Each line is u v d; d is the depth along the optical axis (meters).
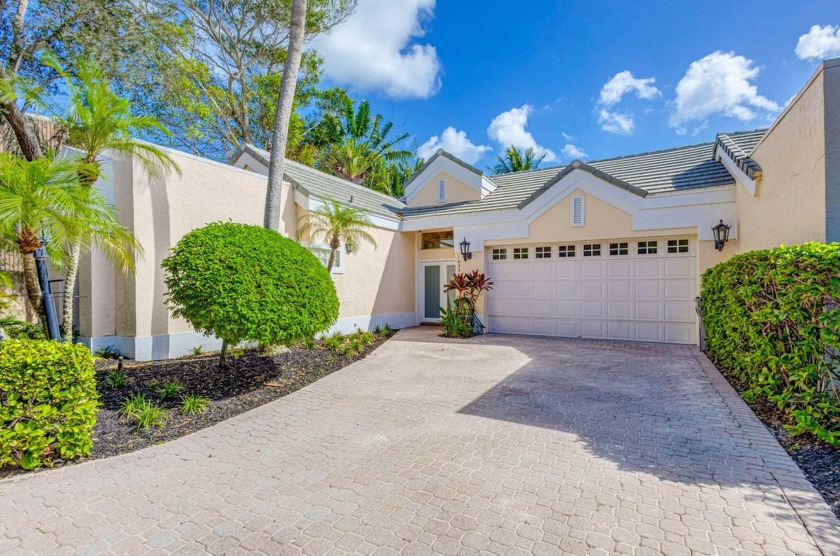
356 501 3.56
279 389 7.09
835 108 5.57
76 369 4.34
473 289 13.58
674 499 3.49
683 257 11.13
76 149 8.09
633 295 11.80
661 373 7.93
